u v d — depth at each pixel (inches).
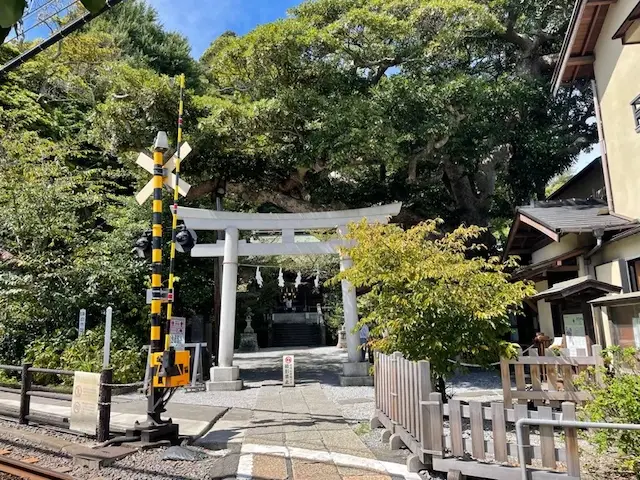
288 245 439.5
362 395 362.0
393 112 470.6
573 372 265.3
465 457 167.5
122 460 198.8
